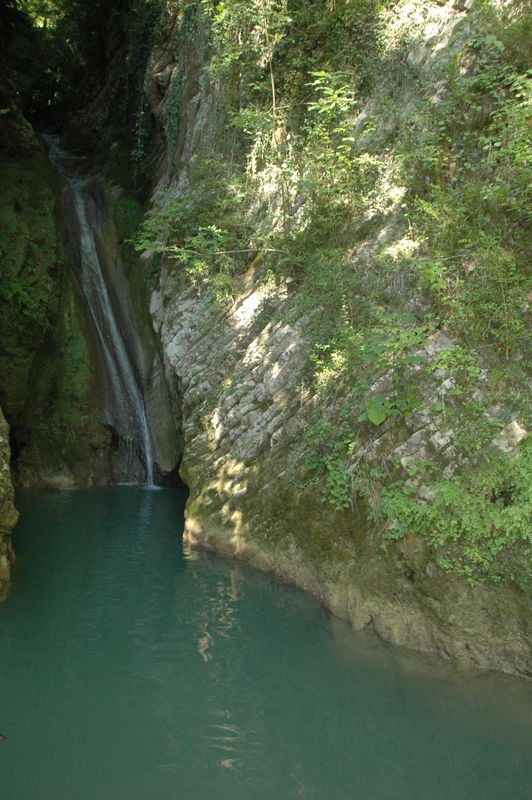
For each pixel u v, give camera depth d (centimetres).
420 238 704
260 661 509
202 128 1278
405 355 625
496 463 523
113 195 1798
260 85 1082
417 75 836
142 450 1436
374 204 821
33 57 2280
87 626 583
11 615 610
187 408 1058
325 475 673
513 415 538
